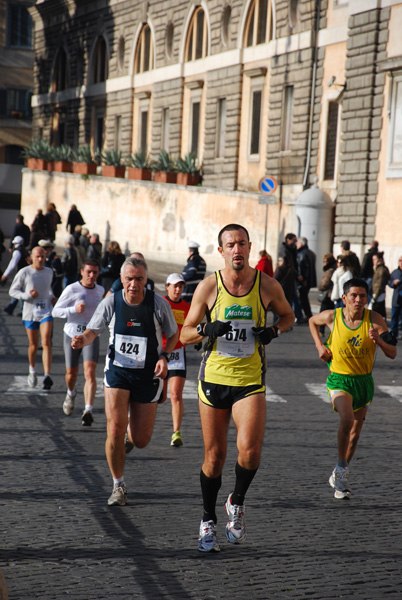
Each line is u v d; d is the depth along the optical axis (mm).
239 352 20547
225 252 20688
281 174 118250
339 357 26156
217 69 135000
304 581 18438
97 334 24891
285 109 119000
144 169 140250
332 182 107625
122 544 20656
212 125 136375
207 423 20688
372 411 39688
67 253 76938
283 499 25000
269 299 20844
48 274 42188
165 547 20516
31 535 21109
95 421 35406
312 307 86000
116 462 23844
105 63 172000
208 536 20297
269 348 59594
